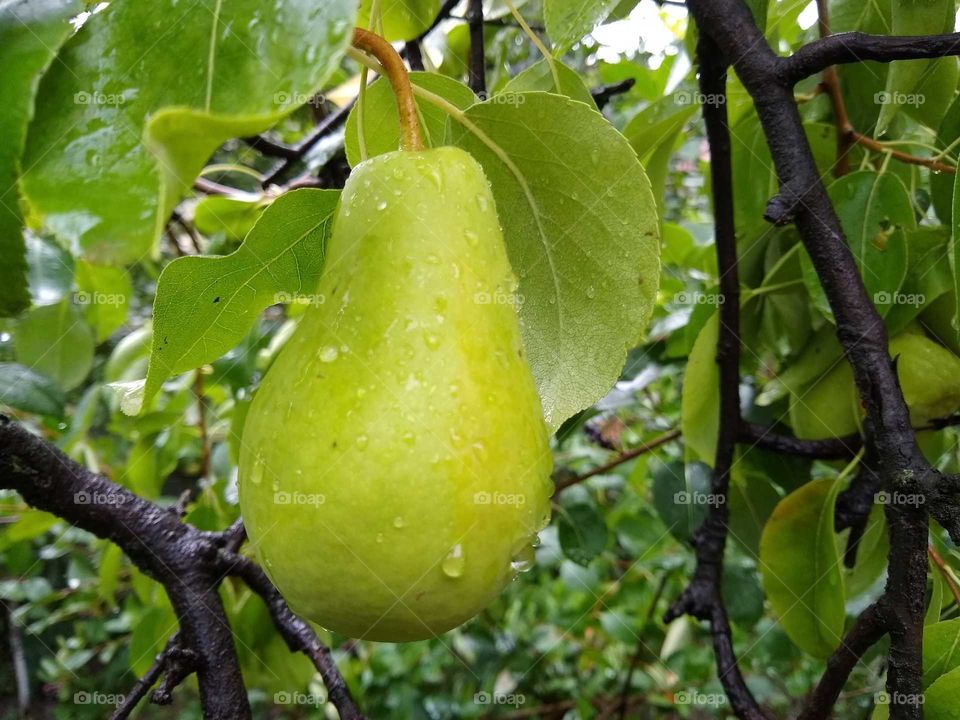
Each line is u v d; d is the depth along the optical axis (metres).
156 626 0.30
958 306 0.14
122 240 0.09
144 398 0.15
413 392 0.13
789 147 0.16
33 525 0.36
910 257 0.22
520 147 0.16
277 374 0.14
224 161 0.50
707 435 0.25
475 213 0.14
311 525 0.13
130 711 0.17
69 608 0.61
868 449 0.21
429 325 0.13
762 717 0.21
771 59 0.17
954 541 0.13
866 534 0.23
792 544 0.21
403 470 0.13
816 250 0.16
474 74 0.26
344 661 0.53
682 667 0.53
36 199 0.09
